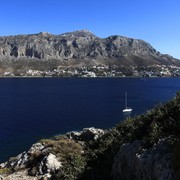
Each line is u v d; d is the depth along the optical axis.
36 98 163.38
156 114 23.16
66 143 30.03
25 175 25.86
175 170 13.68
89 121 89.06
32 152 29.33
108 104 132.50
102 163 23.34
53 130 75.88
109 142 26.41
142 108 116.75
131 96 168.12
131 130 25.19
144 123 23.36
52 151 28.64
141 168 16.12
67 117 96.50
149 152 16.66
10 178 25.34
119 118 94.00
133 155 17.88
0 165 30.52
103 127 80.06
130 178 17.56
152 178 15.19
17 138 66.44
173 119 19.86
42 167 26.06
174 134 17.16
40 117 96.44
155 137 17.78
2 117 96.69
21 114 103.19
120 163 18.91
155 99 149.12
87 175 22.41
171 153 15.02
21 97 169.75
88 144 30.16
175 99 23.59
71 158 26.05
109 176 20.80
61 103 138.38
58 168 25.58
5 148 57.50
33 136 68.75
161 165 14.66
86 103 137.25
